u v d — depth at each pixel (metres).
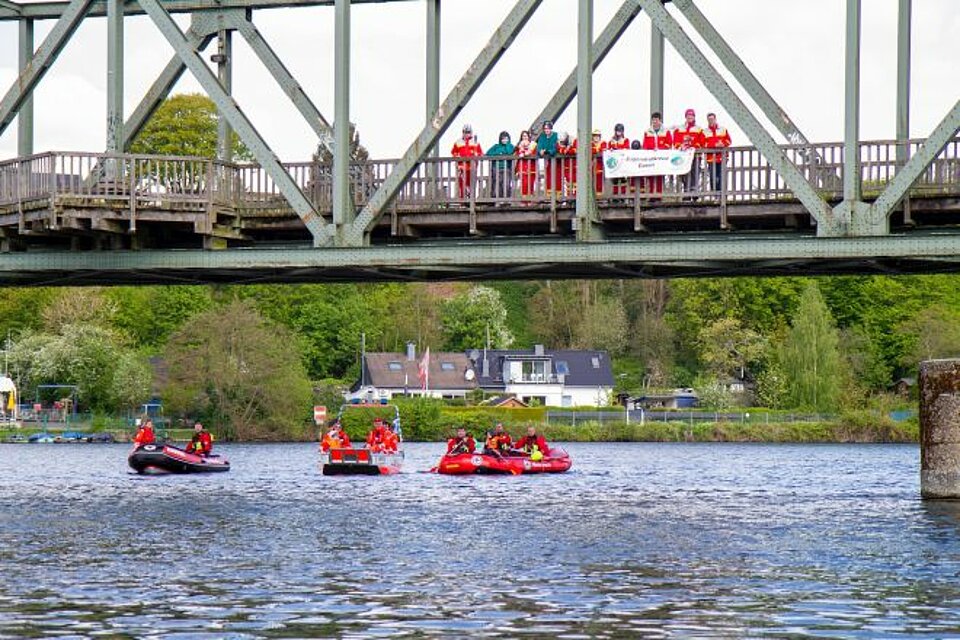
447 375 173.25
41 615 24.98
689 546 35.03
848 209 35.38
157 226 41.69
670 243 36.84
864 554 33.28
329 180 41.00
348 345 169.25
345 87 38.75
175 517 43.59
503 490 57.41
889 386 149.88
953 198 35.94
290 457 92.31
